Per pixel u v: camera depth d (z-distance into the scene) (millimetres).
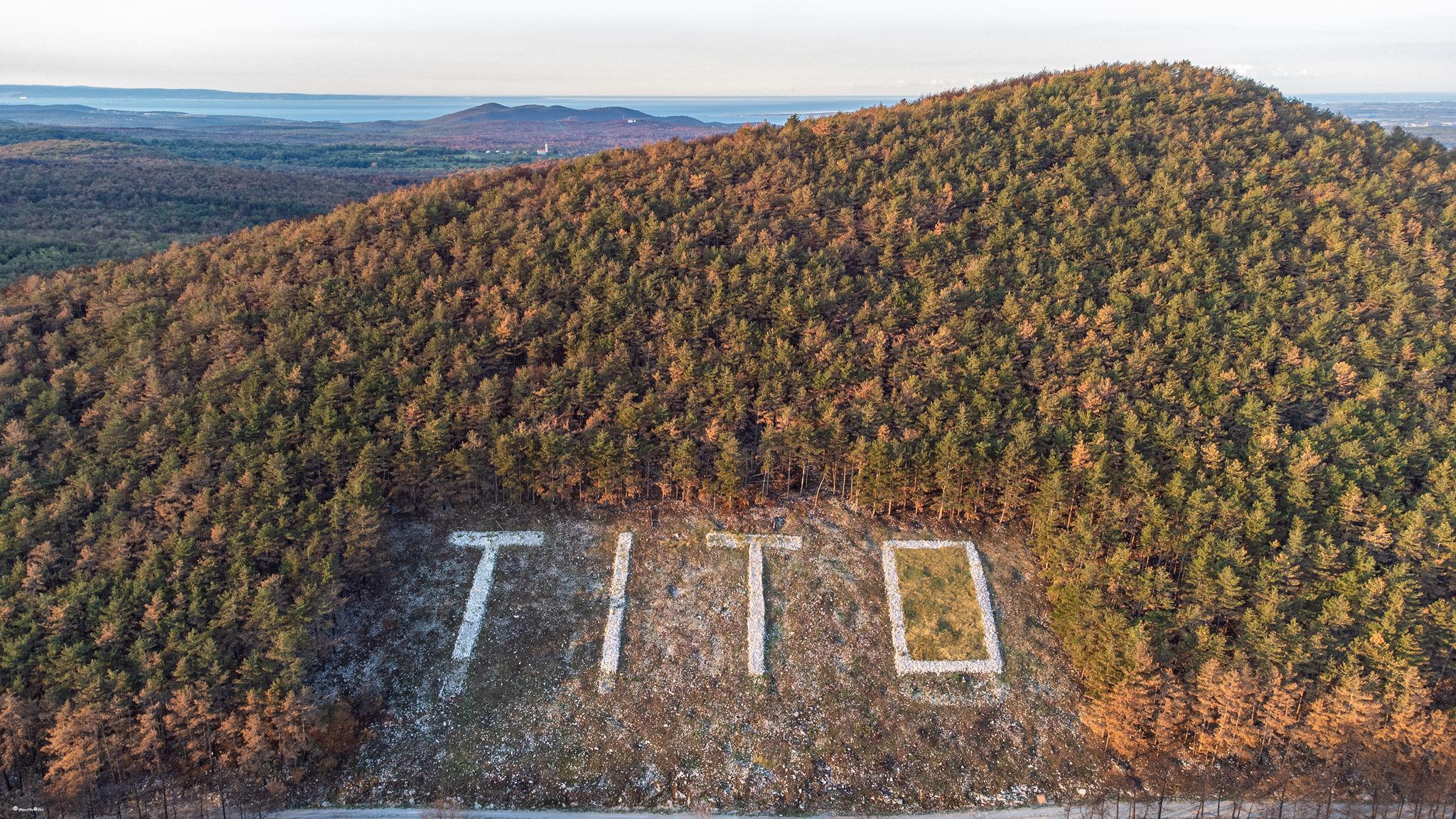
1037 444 75750
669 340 87438
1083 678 66312
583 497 82625
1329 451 71500
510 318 88375
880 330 86812
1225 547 63906
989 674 67312
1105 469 71750
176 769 58406
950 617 71438
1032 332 84938
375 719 63312
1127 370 80938
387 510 79250
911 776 60906
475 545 77562
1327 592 62406
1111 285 90812
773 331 88250
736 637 70188
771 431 78500
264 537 65938
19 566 63000
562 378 83250
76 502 69375
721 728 63750
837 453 79375
